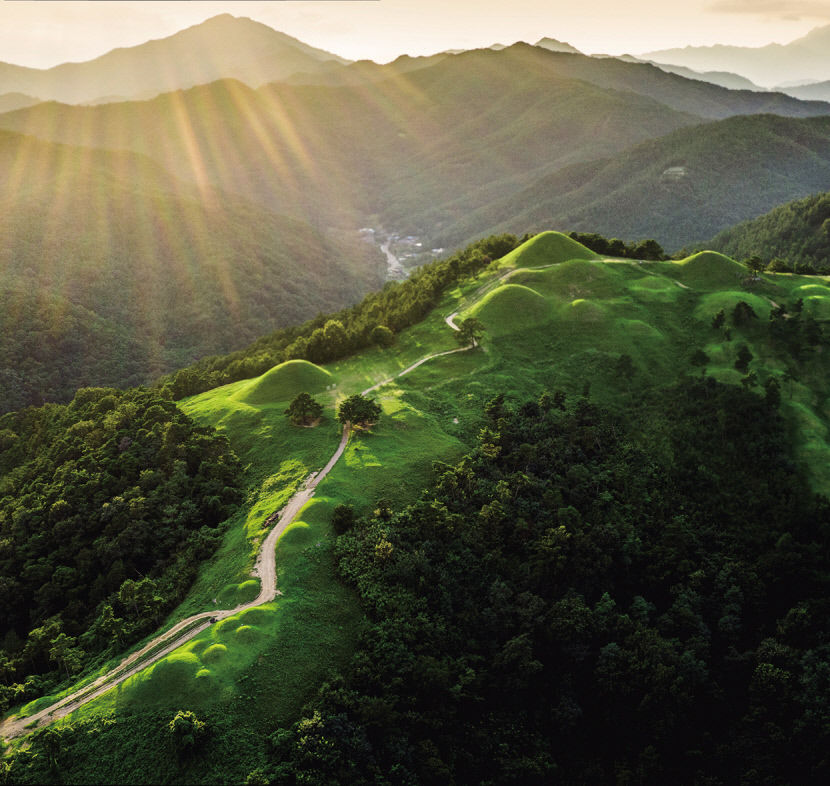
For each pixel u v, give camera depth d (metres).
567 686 74.44
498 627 75.31
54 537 92.56
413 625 70.69
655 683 72.56
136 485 100.88
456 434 109.12
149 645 68.25
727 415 112.12
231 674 61.34
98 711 60.06
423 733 63.50
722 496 100.62
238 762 54.75
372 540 79.19
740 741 72.75
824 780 67.25
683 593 84.81
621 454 109.19
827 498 98.19
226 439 108.44
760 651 78.06
